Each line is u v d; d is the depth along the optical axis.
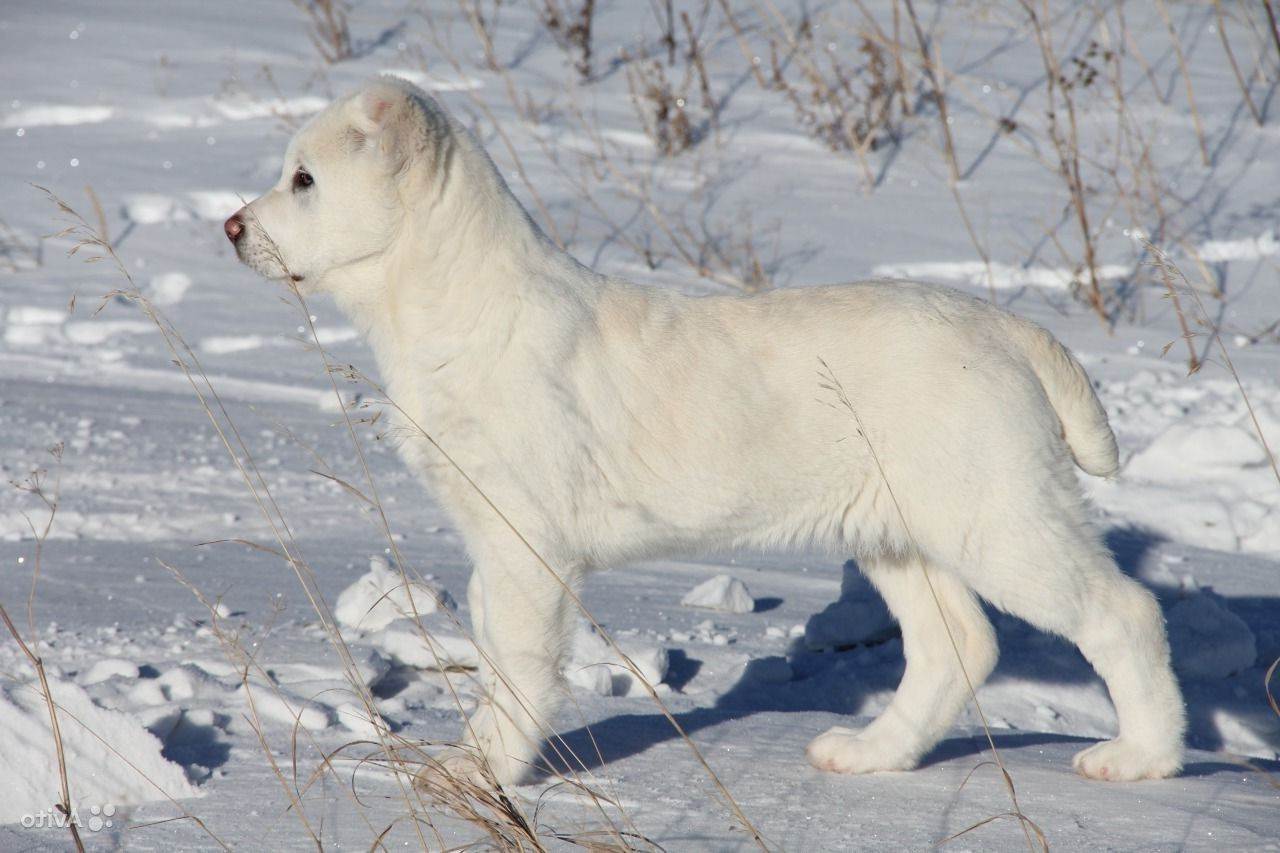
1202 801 5.86
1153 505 12.10
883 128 25.08
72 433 14.09
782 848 5.11
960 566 6.28
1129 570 9.99
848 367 6.28
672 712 7.32
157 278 20.64
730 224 21.62
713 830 5.33
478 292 6.31
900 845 5.17
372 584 8.55
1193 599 9.20
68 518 11.42
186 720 6.43
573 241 20.94
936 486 6.18
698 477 6.29
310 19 32.53
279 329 18.81
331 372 6.20
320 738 6.51
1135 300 18.75
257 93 27.86
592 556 6.34
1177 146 23.86
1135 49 25.48
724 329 6.43
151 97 27.97
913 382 6.20
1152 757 6.28
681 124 24.58
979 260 20.11
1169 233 20.58
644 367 6.28
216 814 5.37
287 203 6.68
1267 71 26.91
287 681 7.38
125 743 5.61
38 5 33.81
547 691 6.06
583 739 6.68
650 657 8.05
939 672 6.63
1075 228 21.02
